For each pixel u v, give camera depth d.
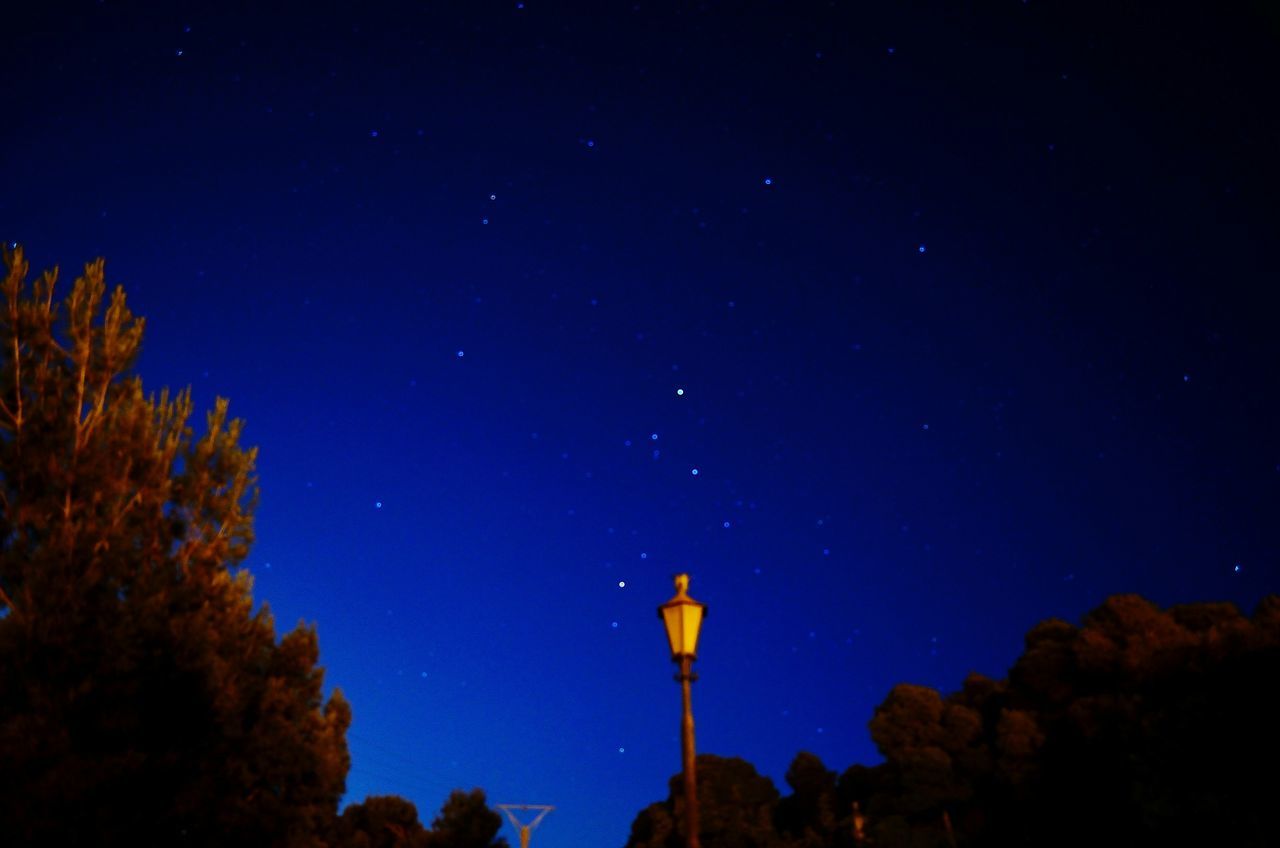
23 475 12.83
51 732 10.41
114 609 11.76
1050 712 48.22
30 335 13.39
